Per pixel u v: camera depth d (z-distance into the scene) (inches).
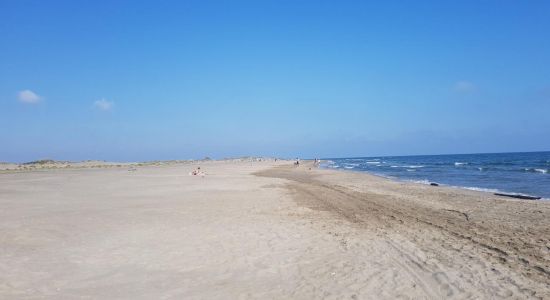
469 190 1033.5
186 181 1304.1
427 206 703.7
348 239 432.5
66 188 1073.5
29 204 722.8
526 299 255.9
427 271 317.1
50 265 338.6
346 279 301.9
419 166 3038.9
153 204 721.0
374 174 1939.0
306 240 428.8
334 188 1056.2
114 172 2174.0
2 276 306.0
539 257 353.4
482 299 257.6
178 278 308.8
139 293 275.7
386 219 563.2
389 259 353.1
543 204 724.0
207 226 506.9
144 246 405.4
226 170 2353.6
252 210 643.5
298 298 266.4
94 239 435.5
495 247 391.5
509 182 1327.5
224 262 350.6
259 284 294.8
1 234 450.6
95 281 300.4
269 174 1859.0
